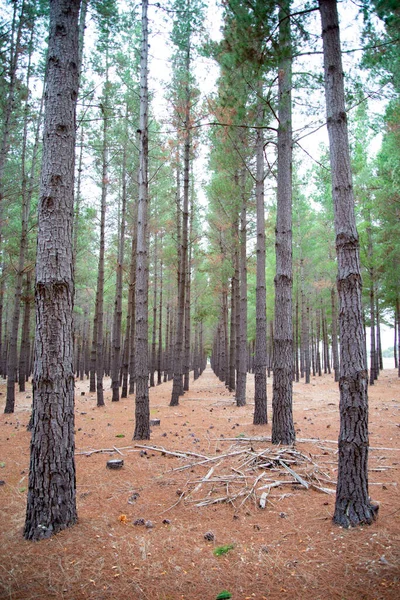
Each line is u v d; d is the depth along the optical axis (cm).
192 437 763
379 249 1786
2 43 959
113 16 728
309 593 273
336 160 416
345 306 393
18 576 297
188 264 1767
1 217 1280
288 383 691
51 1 411
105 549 337
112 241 1719
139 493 474
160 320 2431
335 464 565
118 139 1325
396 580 278
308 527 373
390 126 1062
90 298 2953
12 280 1873
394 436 736
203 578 295
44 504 364
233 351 1745
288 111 733
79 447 709
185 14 907
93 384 1806
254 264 1559
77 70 417
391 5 396
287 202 731
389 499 432
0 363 2634
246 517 403
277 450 615
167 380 2853
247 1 450
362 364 385
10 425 970
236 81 553
